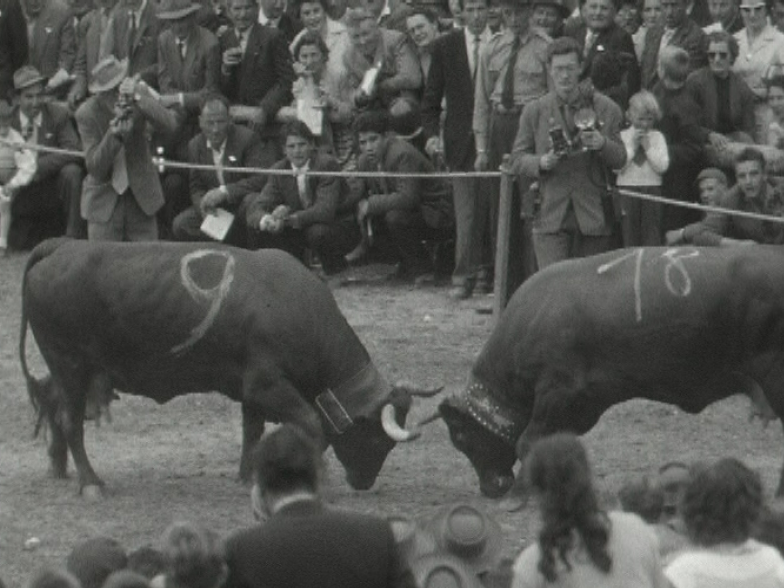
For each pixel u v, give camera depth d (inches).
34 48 1173.7
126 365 751.1
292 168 1063.0
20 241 1164.5
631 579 441.1
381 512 727.7
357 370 749.9
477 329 996.6
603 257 733.3
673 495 531.5
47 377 773.9
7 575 660.7
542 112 906.7
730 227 972.6
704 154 1016.2
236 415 868.6
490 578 535.8
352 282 1088.2
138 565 477.1
